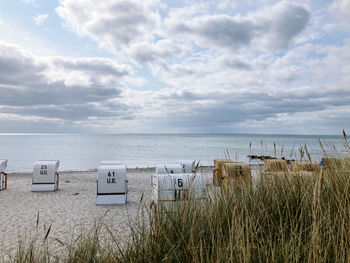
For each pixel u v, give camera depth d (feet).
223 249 5.77
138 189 40.04
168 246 6.79
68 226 20.68
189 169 39.45
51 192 36.60
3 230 19.79
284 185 9.36
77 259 7.23
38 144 287.48
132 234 7.93
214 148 203.10
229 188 9.81
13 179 49.19
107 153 154.30
